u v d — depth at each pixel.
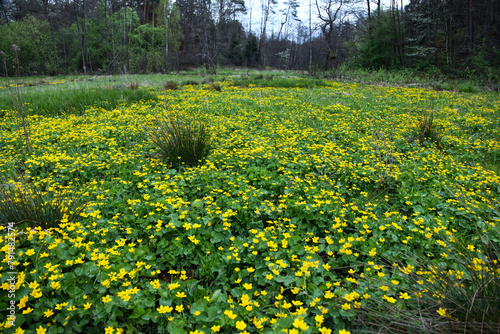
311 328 1.77
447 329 1.67
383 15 26.84
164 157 4.41
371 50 26.59
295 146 5.40
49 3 43.28
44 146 4.87
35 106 7.90
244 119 7.43
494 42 21.84
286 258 2.39
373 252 2.31
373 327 1.81
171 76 24.55
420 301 1.89
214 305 1.95
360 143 5.58
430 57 23.95
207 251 2.47
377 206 3.29
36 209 2.49
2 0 44.66
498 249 2.56
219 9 37.28
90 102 8.76
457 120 7.95
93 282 2.04
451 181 4.10
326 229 2.93
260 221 2.95
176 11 39.16
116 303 1.86
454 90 15.68
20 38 32.50
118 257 2.26
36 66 33.41
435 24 23.95
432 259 2.48
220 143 5.37
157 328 1.94
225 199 3.22
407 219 3.21
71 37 37.97
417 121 6.91
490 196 3.78
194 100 10.30
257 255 2.46
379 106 9.89
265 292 2.05
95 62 37.66
